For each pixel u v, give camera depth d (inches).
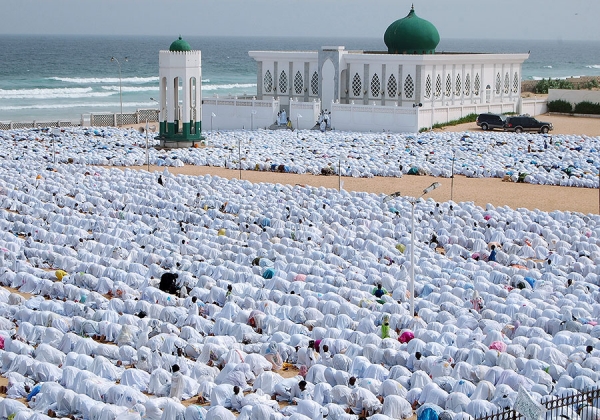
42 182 2277.3
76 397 984.3
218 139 3272.6
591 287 1421.0
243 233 1779.0
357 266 1553.9
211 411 943.0
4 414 976.3
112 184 2290.8
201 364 1090.1
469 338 1163.3
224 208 2048.5
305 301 1326.3
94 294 1381.6
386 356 1112.2
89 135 3410.4
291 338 1186.0
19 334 1210.6
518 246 1734.7
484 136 3316.9
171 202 2068.2
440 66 3715.6
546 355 1088.8
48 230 1831.9
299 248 1680.6
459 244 1770.4
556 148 3058.6
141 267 1534.2
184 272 1481.3
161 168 2746.1
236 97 4060.0
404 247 1705.2
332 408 951.0
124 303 1332.4
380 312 1284.4
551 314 1250.6
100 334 1226.0
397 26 3919.8
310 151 2940.5
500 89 4094.5
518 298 1341.0
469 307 1327.5
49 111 4963.1
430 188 1331.2
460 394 973.8
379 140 3201.3
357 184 2484.0
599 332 1175.6
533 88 5684.1
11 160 2635.3
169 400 962.7
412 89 3666.3
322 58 3816.4
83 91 6407.5
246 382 1066.7
